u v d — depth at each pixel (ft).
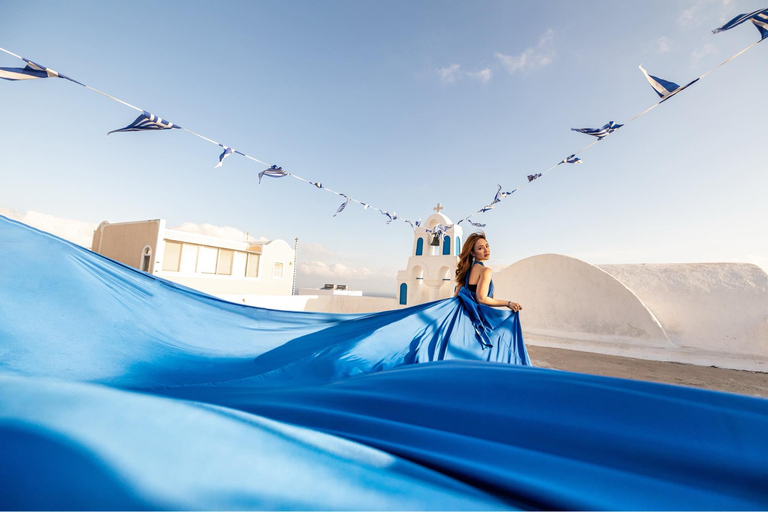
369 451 2.64
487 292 10.68
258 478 2.15
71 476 1.94
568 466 2.80
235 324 9.00
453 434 3.37
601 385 4.30
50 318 6.05
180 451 2.21
